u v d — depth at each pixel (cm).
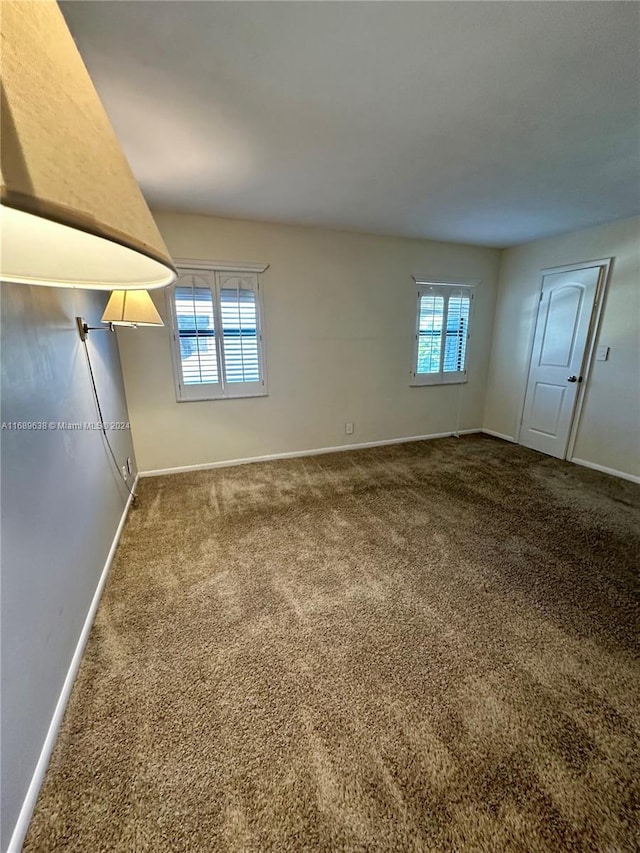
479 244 429
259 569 212
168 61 134
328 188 255
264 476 351
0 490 105
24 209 32
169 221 310
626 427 342
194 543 238
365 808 104
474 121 175
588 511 280
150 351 330
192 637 164
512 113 169
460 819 102
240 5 110
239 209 301
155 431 347
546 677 145
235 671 147
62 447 158
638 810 104
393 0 109
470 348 473
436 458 405
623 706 133
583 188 258
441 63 137
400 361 437
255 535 248
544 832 99
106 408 243
